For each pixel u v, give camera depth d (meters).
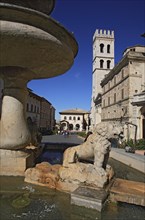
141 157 12.73
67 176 5.02
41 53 5.23
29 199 4.50
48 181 5.20
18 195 4.64
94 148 5.22
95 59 69.62
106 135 5.09
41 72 7.18
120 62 37.97
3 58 5.64
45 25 4.36
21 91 6.51
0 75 6.58
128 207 4.27
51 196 4.67
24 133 6.36
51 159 11.02
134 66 34.78
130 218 3.88
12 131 6.16
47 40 4.54
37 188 5.07
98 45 68.81
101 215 3.89
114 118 43.69
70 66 6.60
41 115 54.75
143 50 40.16
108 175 5.14
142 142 21.02
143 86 34.62
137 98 31.05
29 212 3.94
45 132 46.53
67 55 5.52
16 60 5.80
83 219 3.79
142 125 30.61
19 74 6.45
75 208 4.12
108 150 5.14
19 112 6.34
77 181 4.88
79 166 5.17
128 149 15.58
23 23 4.14
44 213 3.91
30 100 43.19
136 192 4.54
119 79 40.53
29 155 6.54
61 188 4.95
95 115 67.12
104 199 4.14
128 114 34.34
